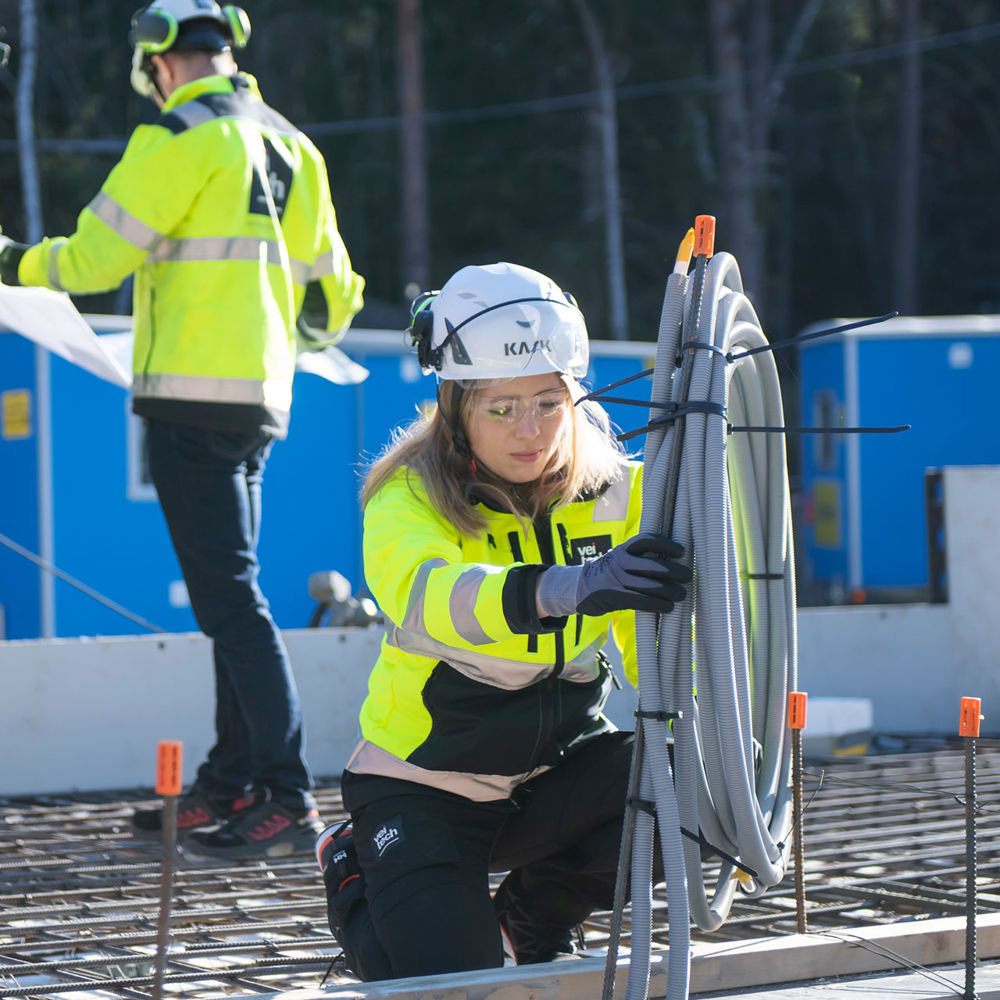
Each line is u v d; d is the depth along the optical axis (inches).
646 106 2245.3
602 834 190.2
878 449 975.0
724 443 158.9
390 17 2324.1
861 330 973.2
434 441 179.6
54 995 206.4
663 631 159.0
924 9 2466.8
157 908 258.2
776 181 2231.8
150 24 302.4
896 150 2402.8
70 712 385.7
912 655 481.7
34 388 685.3
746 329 179.8
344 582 501.0
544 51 2214.6
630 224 2228.1
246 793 310.8
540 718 183.3
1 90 2140.7
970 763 169.9
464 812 188.9
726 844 176.4
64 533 687.1
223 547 301.4
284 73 2252.7
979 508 483.8
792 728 186.5
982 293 2448.3
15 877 279.9
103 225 292.2
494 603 156.3
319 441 764.6
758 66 2214.6
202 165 294.4
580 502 187.0
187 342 296.4
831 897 258.1
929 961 182.5
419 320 182.2
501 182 2178.9
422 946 171.6
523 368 171.2
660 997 165.2
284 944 228.4
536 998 159.3
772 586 194.9
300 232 317.4
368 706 192.5
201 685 398.6
